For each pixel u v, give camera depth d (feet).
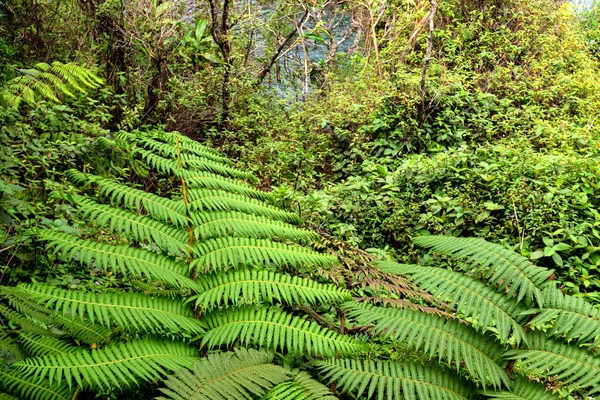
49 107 15.60
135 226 6.32
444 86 26.91
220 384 4.91
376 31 36.86
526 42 33.76
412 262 16.90
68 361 4.85
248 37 30.48
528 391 5.70
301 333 5.83
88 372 4.80
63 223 10.66
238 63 28.84
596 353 5.62
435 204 18.53
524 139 23.38
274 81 33.06
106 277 9.94
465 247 6.77
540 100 29.19
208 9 28.53
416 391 5.84
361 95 28.53
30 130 13.58
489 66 33.30
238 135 25.57
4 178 11.21
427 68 28.37
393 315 6.33
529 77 30.68
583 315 5.80
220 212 7.02
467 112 27.53
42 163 13.05
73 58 23.43
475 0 36.37
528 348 5.83
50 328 7.07
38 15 22.82
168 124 24.08
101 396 5.46
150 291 6.66
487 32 33.96
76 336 5.87
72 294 5.41
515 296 6.25
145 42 24.30
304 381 5.44
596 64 33.71
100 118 20.18
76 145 13.44
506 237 17.02
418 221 18.26
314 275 8.37
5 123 12.78
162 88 25.09
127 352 5.16
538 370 5.67
